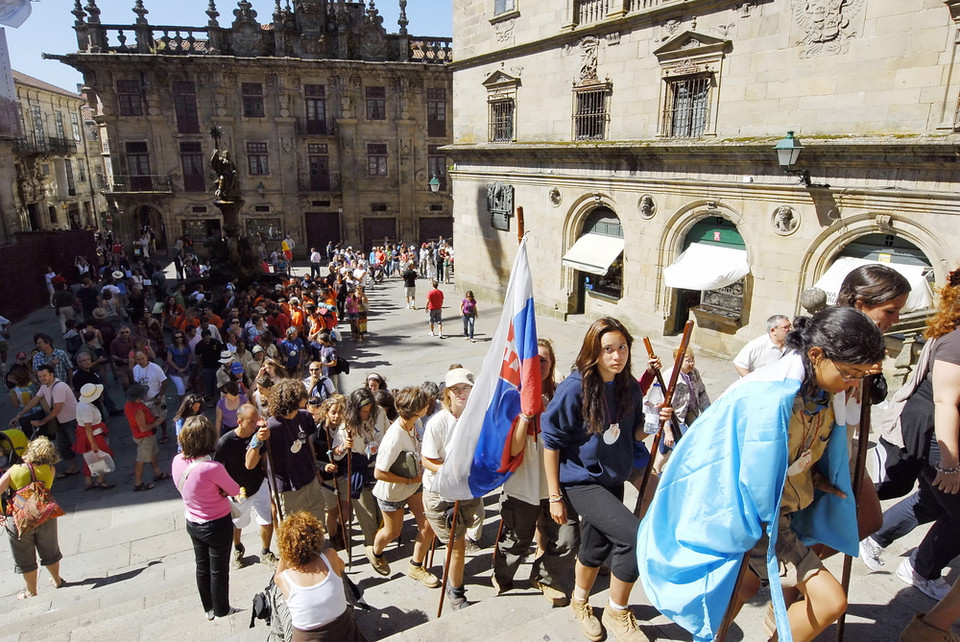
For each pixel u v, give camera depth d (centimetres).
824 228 1263
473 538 574
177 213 3956
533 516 420
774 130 1330
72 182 4888
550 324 1970
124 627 552
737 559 250
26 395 1047
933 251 1102
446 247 3388
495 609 411
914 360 884
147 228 3956
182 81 3797
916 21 1086
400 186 4234
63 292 1908
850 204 1212
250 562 695
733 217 1441
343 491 665
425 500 483
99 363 1323
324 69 3938
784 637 222
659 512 269
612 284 1881
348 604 441
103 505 936
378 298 2717
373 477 660
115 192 3812
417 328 2095
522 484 413
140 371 1127
